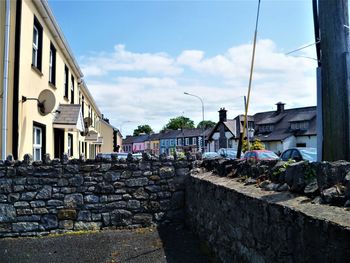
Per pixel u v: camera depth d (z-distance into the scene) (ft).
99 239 21.68
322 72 11.80
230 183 15.06
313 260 7.37
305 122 142.20
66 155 24.36
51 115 38.06
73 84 56.59
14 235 23.31
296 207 8.39
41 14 34.04
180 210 25.13
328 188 8.70
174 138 257.14
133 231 23.52
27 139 29.68
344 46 11.44
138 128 383.24
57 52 41.83
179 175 25.27
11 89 27.12
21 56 28.09
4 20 27.07
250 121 164.55
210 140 175.32
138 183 24.89
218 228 15.81
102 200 24.43
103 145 130.21
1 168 23.71
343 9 11.53
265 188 11.90
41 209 23.79
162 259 17.38
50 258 18.28
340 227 6.43
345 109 11.23
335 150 11.26
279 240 9.08
